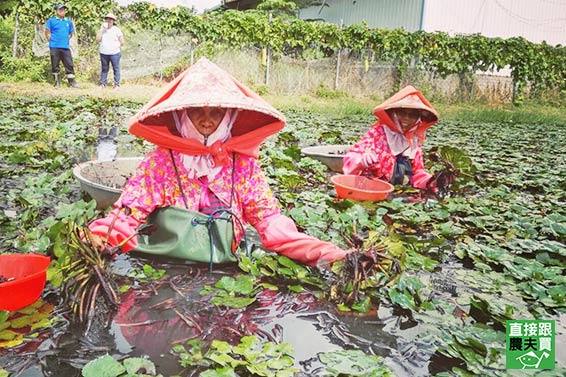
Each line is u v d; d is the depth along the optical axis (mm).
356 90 19141
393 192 5188
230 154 3145
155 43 17391
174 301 2684
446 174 5094
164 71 17469
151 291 2768
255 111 3127
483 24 21844
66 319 2461
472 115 17641
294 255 3107
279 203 4520
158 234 3076
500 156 8875
